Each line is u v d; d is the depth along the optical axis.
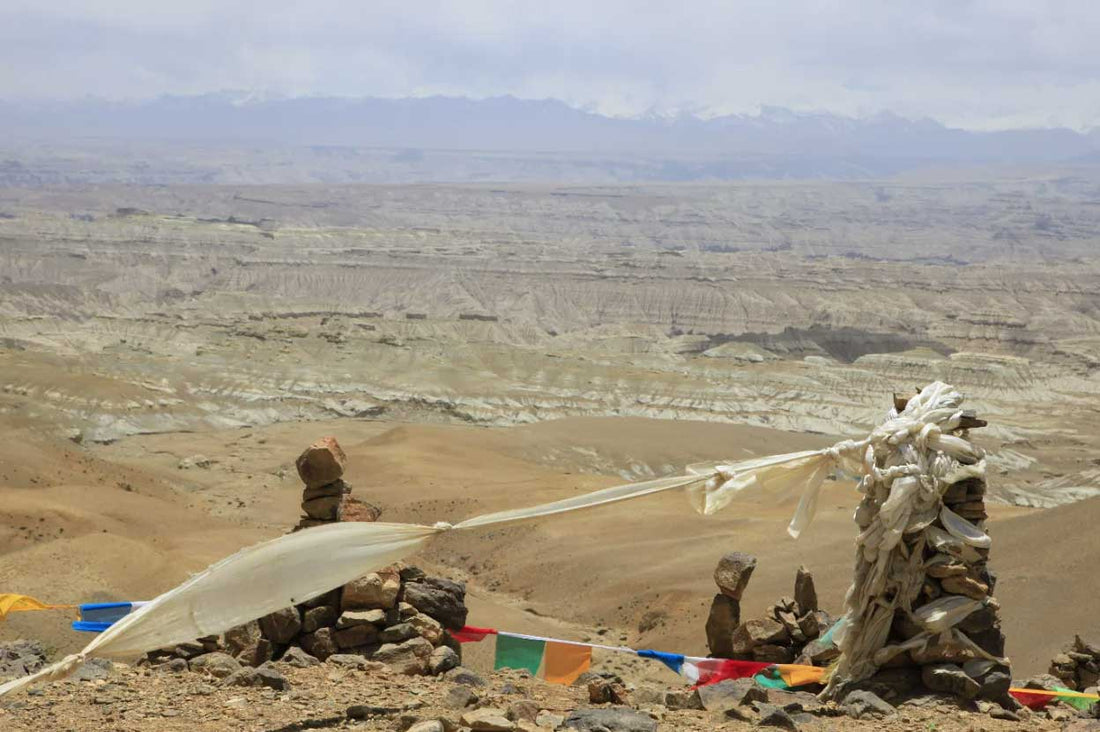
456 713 13.20
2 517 68.38
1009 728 14.39
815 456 16.33
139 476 107.00
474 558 86.00
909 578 16.44
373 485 116.44
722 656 20.50
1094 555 54.69
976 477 16.64
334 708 13.59
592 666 41.34
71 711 13.33
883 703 15.38
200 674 16.12
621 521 88.69
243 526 79.25
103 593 50.62
